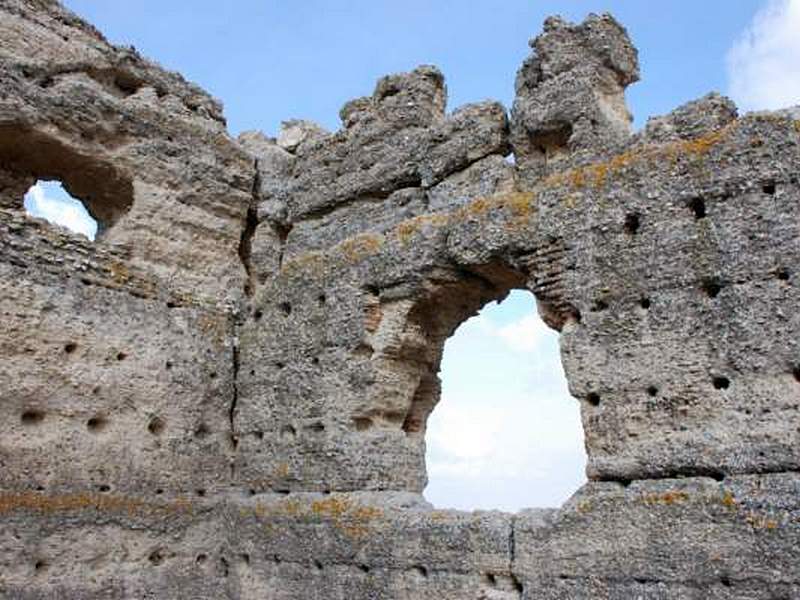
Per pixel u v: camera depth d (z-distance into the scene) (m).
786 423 9.39
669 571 9.62
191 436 14.75
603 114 12.35
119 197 15.33
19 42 13.82
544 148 12.91
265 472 14.52
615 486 10.46
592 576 10.18
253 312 15.78
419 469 13.92
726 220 10.30
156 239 15.12
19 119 13.42
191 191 15.75
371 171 15.17
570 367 11.23
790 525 8.95
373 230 14.85
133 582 13.37
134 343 14.25
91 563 12.95
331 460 13.52
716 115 10.95
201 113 16.50
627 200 11.17
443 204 13.81
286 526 13.56
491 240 12.27
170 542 13.99
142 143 15.14
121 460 13.69
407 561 11.92
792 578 8.81
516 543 10.92
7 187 14.39
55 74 14.26
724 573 9.26
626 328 10.84
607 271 11.15
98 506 13.20
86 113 14.30
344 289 14.12
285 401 14.56
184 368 14.88
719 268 10.22
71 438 13.15
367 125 15.54
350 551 12.59
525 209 12.08
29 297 13.02
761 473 9.42
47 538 12.52
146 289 14.70
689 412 10.12
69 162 14.59
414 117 14.91
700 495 9.65
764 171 10.13
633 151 11.41
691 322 10.34
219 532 14.65
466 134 13.77
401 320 13.50
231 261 16.28
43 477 12.71
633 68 13.28
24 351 12.84
